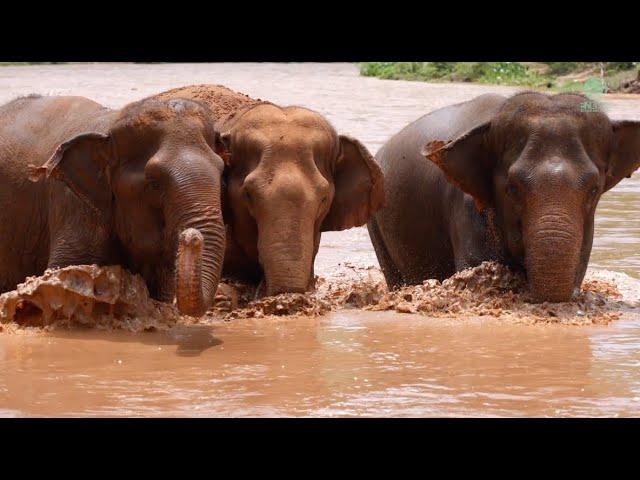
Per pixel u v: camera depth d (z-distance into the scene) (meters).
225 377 9.79
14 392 9.27
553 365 10.30
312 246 13.44
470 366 10.26
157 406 8.83
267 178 13.41
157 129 11.86
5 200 13.48
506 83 55.19
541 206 12.91
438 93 48.62
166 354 10.74
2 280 13.73
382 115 38.16
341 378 9.76
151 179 11.71
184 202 11.43
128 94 46.59
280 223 13.19
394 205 16.31
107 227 12.37
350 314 13.05
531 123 13.28
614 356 10.70
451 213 14.77
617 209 22.19
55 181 12.87
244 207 13.66
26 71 63.16
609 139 13.46
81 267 11.85
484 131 13.84
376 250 17.25
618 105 40.88
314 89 50.50
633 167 13.61
